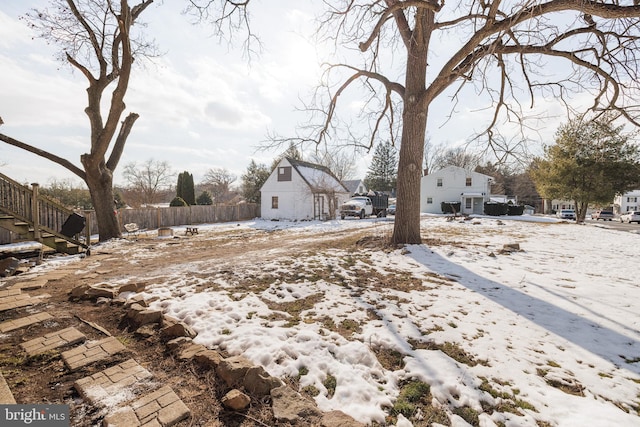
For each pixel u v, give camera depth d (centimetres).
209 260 677
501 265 604
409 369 250
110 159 1129
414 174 764
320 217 2414
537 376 247
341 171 3775
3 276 543
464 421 195
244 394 201
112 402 197
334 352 270
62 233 859
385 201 2770
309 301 401
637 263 632
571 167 1755
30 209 790
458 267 582
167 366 245
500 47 651
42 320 333
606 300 416
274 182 2419
